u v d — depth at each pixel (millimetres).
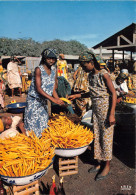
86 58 2287
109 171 2617
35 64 14555
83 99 4047
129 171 2689
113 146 3496
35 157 2104
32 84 2635
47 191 2209
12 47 17406
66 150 2365
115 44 12062
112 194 2209
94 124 2561
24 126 2807
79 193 2230
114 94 2309
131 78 5902
